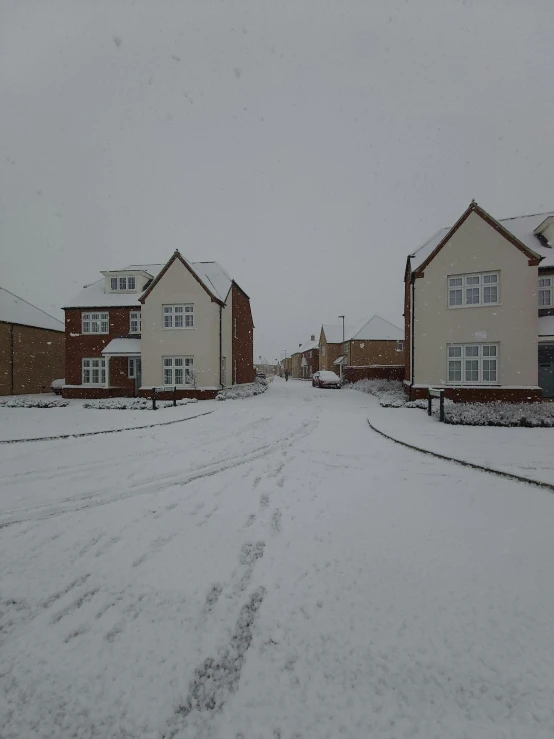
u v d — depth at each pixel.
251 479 6.20
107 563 3.63
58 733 1.99
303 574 3.39
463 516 4.57
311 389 31.64
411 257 19.28
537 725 1.97
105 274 26.36
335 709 2.11
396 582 3.24
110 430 10.85
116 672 2.37
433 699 2.14
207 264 27.31
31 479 6.27
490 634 2.61
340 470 6.65
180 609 2.95
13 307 29.08
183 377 22.09
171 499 5.32
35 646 2.57
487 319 16.44
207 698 2.20
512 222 20.02
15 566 3.59
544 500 5.05
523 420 10.88
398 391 23.56
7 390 26.88
